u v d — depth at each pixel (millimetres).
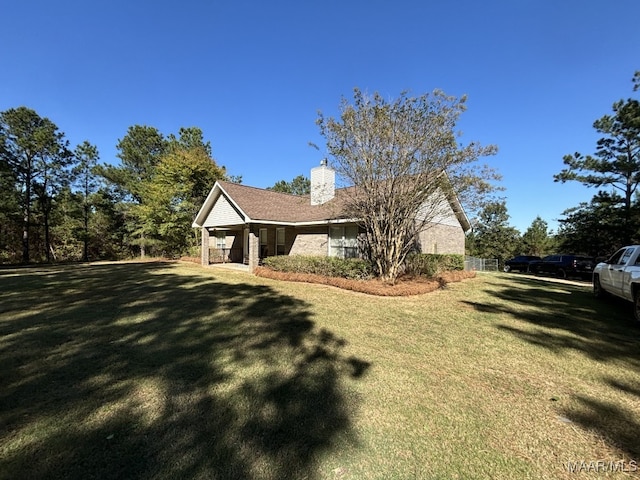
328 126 10281
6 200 23062
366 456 2422
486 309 7898
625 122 18516
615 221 19859
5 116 22891
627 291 7402
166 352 4516
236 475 2174
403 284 10578
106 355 4367
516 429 2850
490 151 9609
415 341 5277
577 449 2580
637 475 2287
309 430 2732
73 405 3061
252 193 17375
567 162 21141
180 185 25000
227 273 14125
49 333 5293
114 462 2279
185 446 2477
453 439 2676
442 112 9422
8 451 2371
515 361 4504
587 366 4367
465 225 20750
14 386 3439
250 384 3578
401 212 10492
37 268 16422
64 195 26453
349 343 5078
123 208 29516
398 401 3291
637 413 3170
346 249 14258
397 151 9773
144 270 15023
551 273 19953
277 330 5664
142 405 3088
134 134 29250
